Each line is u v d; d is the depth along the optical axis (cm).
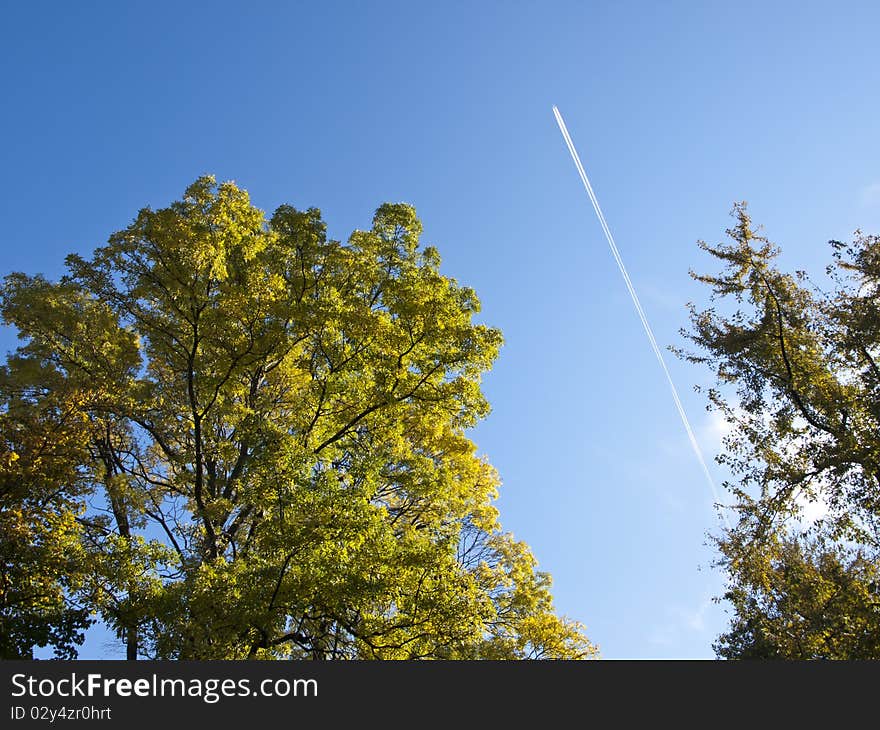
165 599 1241
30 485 1305
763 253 1927
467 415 1758
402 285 1772
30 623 1223
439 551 1495
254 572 1266
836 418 1772
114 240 1634
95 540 1494
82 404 1442
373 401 1650
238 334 1628
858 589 1678
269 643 1295
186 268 1605
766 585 1780
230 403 1627
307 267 1806
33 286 1714
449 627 1441
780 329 1842
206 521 1471
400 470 1767
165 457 1822
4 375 1605
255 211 1838
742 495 1817
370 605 1448
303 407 1645
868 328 1759
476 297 1967
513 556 2097
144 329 1706
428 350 1714
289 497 1323
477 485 2123
